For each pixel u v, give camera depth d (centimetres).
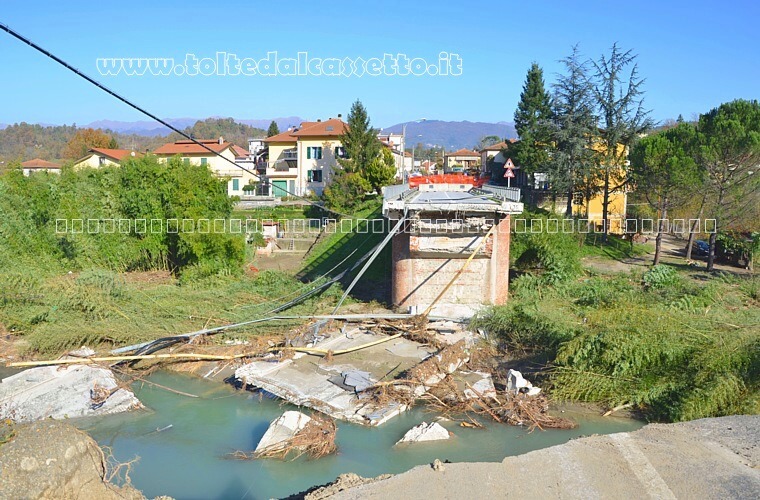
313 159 6359
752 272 3100
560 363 1638
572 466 1022
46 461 848
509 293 2425
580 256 3450
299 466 1240
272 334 2019
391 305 2339
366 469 1218
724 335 1545
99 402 1545
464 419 1459
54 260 2989
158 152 6900
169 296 2416
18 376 1659
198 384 1758
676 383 1462
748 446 1096
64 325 2012
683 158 3075
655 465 1028
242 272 2995
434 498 919
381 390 1512
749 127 3328
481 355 1834
